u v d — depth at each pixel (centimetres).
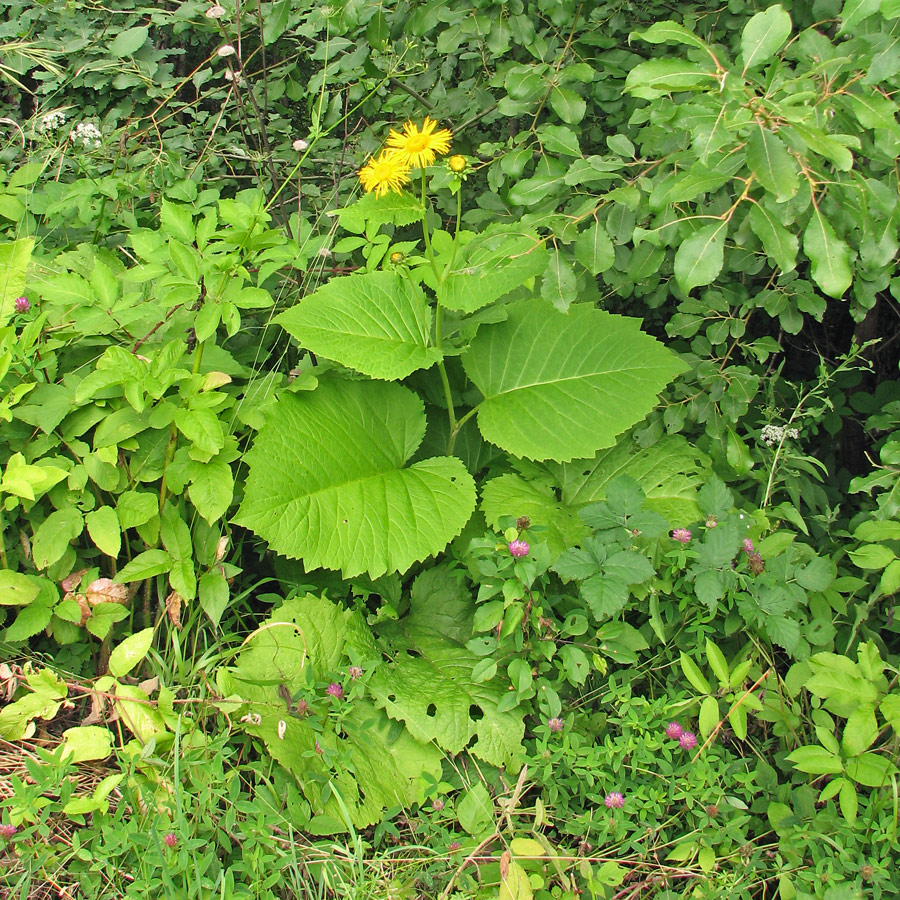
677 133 121
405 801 108
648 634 120
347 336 122
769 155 93
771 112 94
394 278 129
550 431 127
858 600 128
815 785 111
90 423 112
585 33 137
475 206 168
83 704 111
